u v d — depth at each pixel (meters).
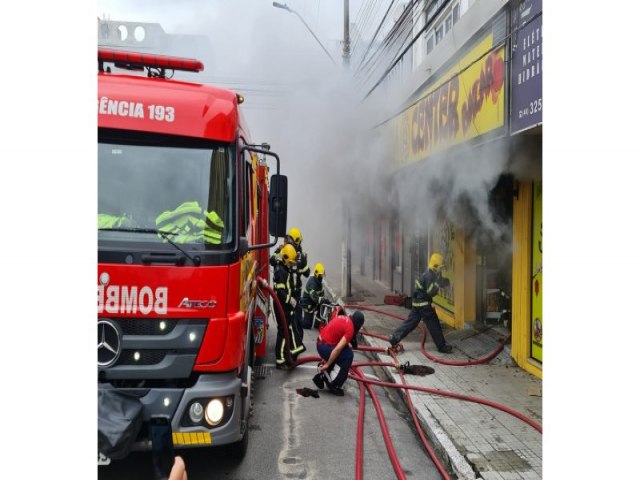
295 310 7.59
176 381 3.29
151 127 3.42
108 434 2.89
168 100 3.47
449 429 4.62
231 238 3.44
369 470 4.05
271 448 4.45
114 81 3.49
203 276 3.28
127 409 3.05
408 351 7.52
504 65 5.02
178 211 3.40
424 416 4.93
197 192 3.45
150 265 3.23
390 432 4.85
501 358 6.87
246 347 4.10
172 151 3.48
